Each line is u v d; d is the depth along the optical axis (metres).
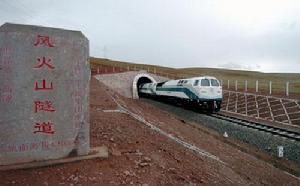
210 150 11.02
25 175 4.90
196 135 14.05
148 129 11.09
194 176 6.53
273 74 130.50
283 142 13.92
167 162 6.88
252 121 20.95
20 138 5.27
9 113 5.19
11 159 5.21
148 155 6.94
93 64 68.62
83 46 5.89
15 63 5.21
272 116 22.47
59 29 5.61
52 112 5.54
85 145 5.91
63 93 5.65
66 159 5.55
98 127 9.07
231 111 27.70
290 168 11.09
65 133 5.68
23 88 5.28
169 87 33.75
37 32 5.38
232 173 8.51
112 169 5.57
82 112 5.88
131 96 44.69
